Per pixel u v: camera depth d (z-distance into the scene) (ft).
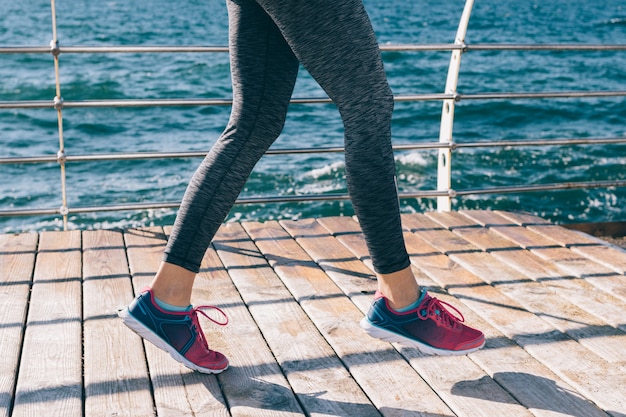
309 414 4.98
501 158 38.14
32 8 160.66
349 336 6.23
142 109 55.06
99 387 5.31
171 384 5.37
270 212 30.14
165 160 38.91
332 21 4.72
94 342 6.07
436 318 5.40
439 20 150.00
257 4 5.16
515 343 6.12
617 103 57.82
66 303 6.95
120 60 81.51
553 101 57.72
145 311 5.23
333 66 4.83
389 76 74.90
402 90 67.36
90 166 37.76
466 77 76.18
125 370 5.58
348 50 4.80
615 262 8.17
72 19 137.49
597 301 7.03
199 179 5.21
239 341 6.14
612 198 32.01
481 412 4.98
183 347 5.31
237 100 5.28
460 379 5.48
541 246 8.81
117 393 5.23
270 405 5.08
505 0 218.59
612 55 92.38
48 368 5.60
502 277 7.73
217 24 136.46
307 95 61.11
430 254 8.55
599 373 5.53
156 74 74.84
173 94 65.92
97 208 9.38
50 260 8.21
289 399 5.16
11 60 77.87
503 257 8.39
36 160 9.05
